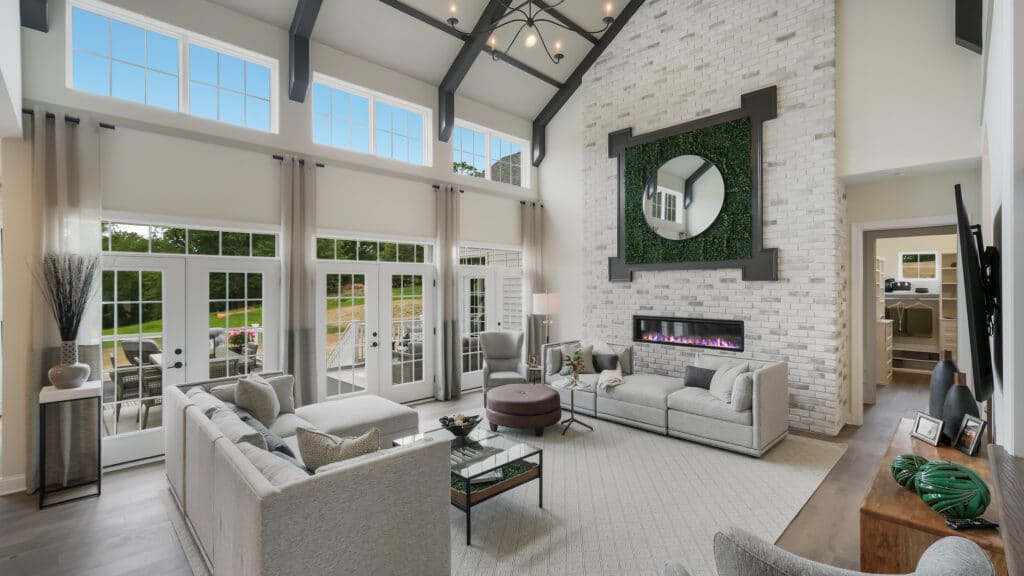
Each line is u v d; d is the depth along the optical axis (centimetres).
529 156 734
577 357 502
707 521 293
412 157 607
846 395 486
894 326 787
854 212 487
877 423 491
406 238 584
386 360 578
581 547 265
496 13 540
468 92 644
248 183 458
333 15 491
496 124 685
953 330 741
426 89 607
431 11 521
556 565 249
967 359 453
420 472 210
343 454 223
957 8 378
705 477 358
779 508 309
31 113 350
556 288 720
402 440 337
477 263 686
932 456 241
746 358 504
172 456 324
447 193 616
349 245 552
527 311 708
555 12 566
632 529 284
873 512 196
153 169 405
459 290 636
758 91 491
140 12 399
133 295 401
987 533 178
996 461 134
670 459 395
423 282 615
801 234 466
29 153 350
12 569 249
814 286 459
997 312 200
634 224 596
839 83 452
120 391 395
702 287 538
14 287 344
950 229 477
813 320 460
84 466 360
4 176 341
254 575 167
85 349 367
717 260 524
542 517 298
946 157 398
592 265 647
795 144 469
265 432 280
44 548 269
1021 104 129
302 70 481
